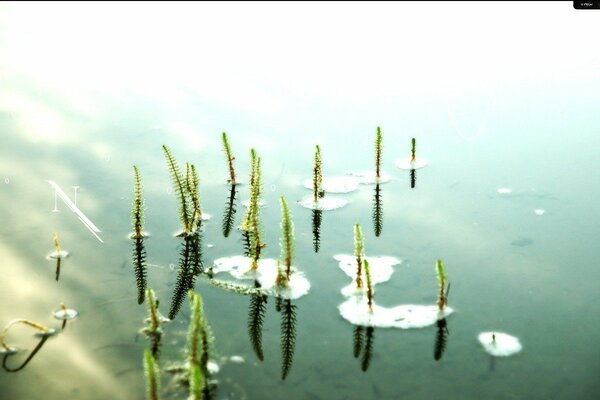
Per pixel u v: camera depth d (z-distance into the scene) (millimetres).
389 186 2051
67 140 2258
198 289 1692
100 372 1506
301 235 1854
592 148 2195
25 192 2002
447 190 2027
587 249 1793
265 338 1571
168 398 1453
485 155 2186
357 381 1489
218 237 1853
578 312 1627
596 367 1511
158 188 2043
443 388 1478
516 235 1845
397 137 2281
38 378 1493
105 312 1631
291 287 1689
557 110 2410
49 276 1723
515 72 2684
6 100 2447
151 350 1544
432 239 1835
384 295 1671
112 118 2391
